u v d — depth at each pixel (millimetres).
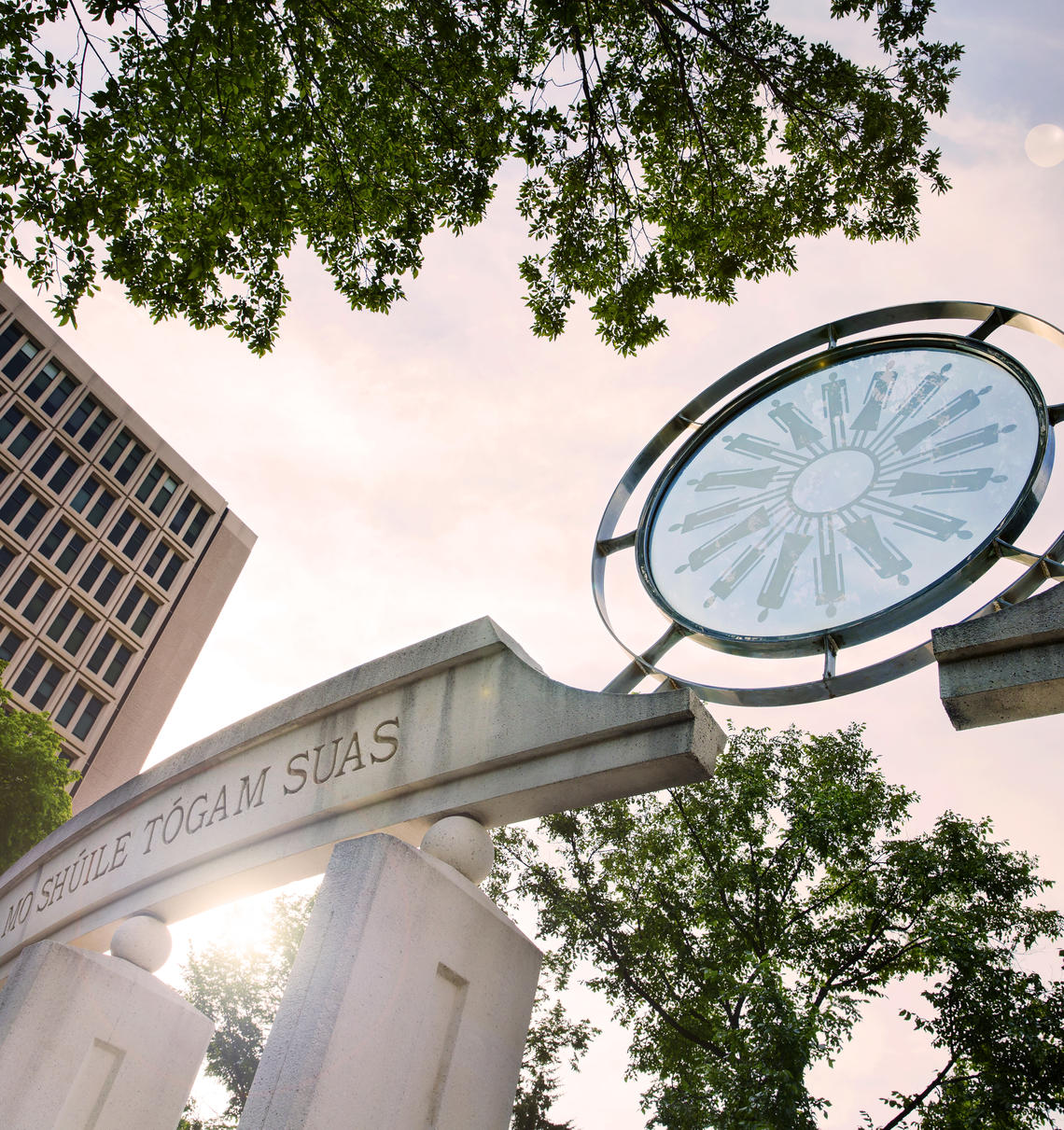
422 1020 5406
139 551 65812
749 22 7809
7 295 62375
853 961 14977
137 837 8477
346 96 7910
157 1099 7688
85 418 65000
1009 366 5922
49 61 6586
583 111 8172
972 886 14750
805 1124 11609
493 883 17984
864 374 6750
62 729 57375
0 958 9875
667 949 16516
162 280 7574
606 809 17953
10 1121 6883
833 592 5848
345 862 5676
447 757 6426
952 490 5762
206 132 7398
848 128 8211
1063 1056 12625
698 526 6836
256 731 7793
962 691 4797
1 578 56938
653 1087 14898
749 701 5770
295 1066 4867
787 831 16062
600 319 8664
